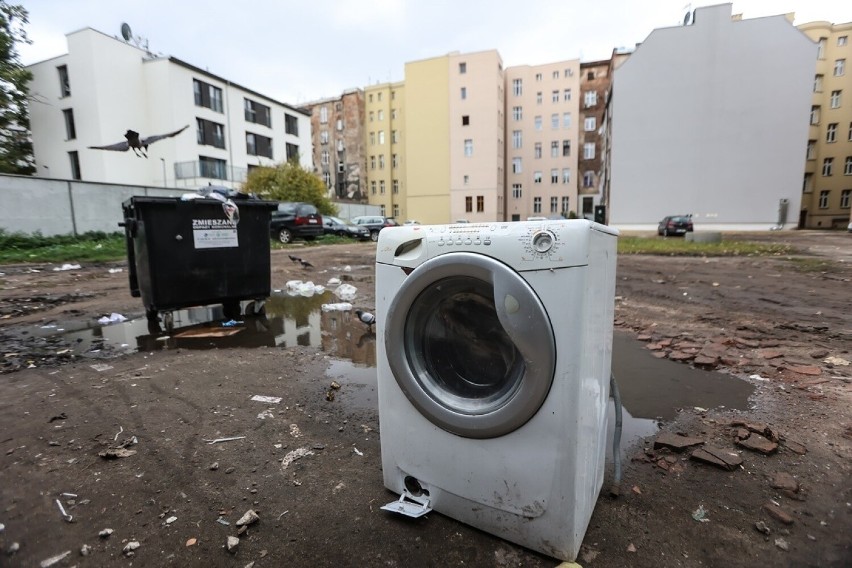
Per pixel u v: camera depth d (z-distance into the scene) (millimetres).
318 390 3162
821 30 37969
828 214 39594
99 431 2494
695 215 31094
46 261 10953
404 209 54031
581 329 1382
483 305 1668
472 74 44281
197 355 3951
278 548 1625
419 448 1784
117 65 25250
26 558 1558
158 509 1833
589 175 51500
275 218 18328
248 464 2182
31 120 26203
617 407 2047
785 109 28922
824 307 5590
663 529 1720
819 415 2660
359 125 54094
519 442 1527
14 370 3510
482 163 45062
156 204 4398
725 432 2496
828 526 1726
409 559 1565
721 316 5230
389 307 1751
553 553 1526
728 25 29094
